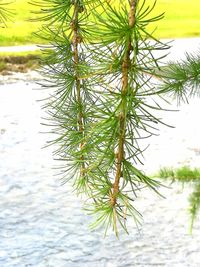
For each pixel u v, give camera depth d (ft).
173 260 36.96
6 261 36.63
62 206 46.37
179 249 38.47
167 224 42.39
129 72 6.33
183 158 60.95
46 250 38.45
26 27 153.69
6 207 46.37
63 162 59.06
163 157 61.16
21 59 119.55
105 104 6.56
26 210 45.73
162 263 36.52
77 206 46.16
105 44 6.26
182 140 68.90
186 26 177.88
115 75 6.57
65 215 44.34
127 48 6.21
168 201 46.55
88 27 8.32
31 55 120.88
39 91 97.76
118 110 6.40
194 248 38.63
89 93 8.60
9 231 41.42
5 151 63.36
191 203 12.23
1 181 52.85
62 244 39.34
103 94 6.51
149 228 41.78
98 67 6.57
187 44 148.25
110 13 6.28
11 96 95.14
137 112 7.15
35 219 43.80
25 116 80.59
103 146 7.04
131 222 42.68
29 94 96.43
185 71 10.50
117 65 6.32
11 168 57.00
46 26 8.36
